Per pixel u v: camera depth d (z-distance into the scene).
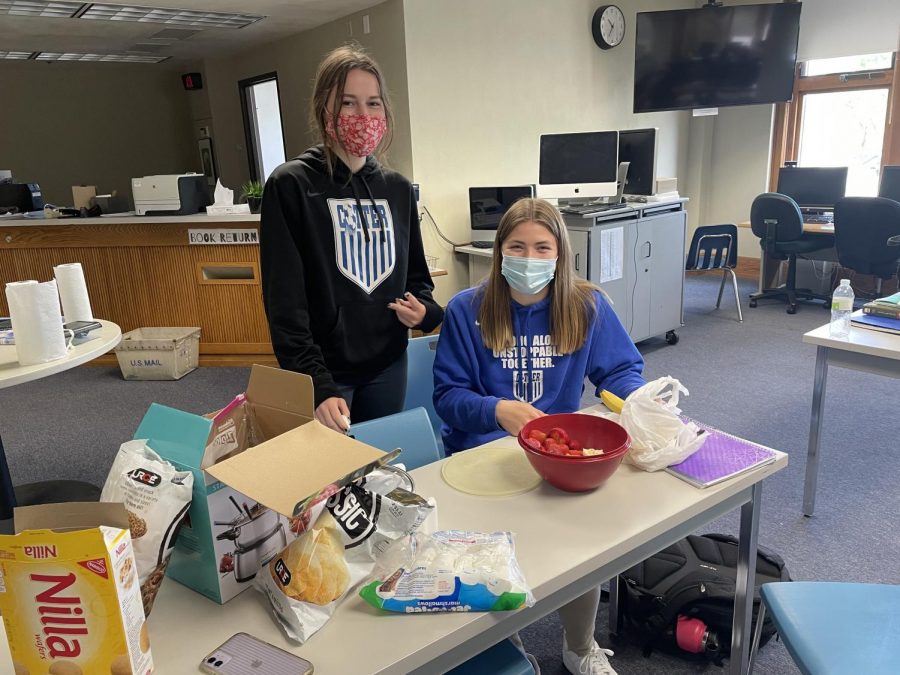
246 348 4.49
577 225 4.10
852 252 4.87
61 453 3.26
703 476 1.26
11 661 0.83
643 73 5.34
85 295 2.40
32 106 7.14
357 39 4.97
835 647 1.17
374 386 1.85
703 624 1.74
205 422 0.95
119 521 0.77
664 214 4.51
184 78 7.21
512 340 1.67
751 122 6.30
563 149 4.43
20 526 0.78
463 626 0.89
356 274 1.75
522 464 1.35
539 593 0.96
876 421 3.24
